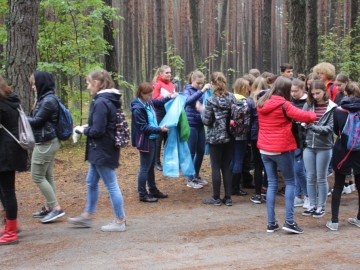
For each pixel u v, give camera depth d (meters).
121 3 31.09
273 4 36.31
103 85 4.72
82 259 4.12
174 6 38.06
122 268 3.89
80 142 10.13
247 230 5.01
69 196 6.48
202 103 6.81
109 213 5.71
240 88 6.30
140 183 6.21
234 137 5.99
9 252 4.34
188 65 30.42
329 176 7.60
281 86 4.75
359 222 5.14
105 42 10.21
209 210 5.86
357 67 12.93
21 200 6.22
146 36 33.72
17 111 4.50
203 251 4.32
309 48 11.27
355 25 14.48
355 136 4.79
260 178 6.18
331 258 4.09
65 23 9.86
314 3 11.13
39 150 5.06
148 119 6.00
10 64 7.71
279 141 4.73
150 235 4.83
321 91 5.30
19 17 7.67
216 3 29.83
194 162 7.02
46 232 4.95
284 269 3.84
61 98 10.42
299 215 5.65
